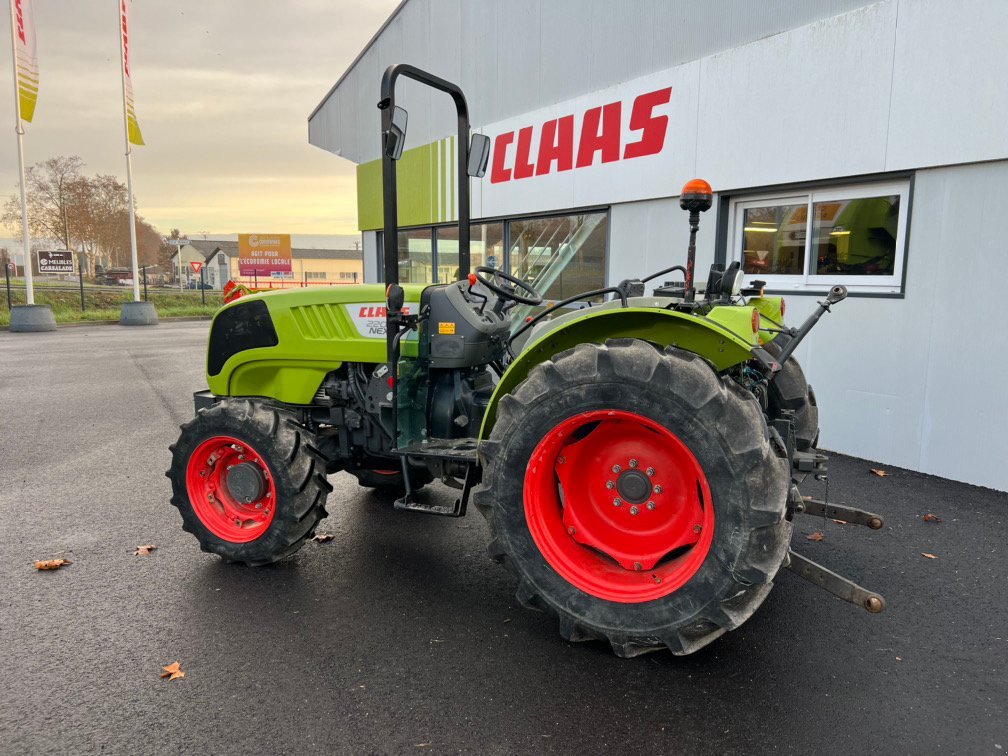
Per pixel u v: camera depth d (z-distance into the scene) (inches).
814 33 199.6
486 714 88.4
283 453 128.9
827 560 135.6
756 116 217.5
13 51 673.0
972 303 175.6
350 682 95.5
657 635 94.7
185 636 108.1
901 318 189.9
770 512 87.1
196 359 475.2
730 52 222.5
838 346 205.3
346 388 141.3
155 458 217.2
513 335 150.6
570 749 81.7
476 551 143.9
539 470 102.1
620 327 104.5
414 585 127.3
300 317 142.2
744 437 88.7
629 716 87.8
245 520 136.1
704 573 91.1
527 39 308.7
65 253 934.4
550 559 101.7
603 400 95.8
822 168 201.9
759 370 128.3
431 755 80.8
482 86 340.8
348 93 466.9
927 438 187.5
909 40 179.0
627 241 270.4
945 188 177.8
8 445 233.9
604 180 275.6
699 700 91.3
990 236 171.0
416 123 396.2
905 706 90.0
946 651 103.7
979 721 86.9
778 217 222.2
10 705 90.4
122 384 366.3
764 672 98.0
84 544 146.3
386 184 120.6
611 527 103.5
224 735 84.4
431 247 402.3
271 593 123.6
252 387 151.6
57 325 799.1
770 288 224.1
